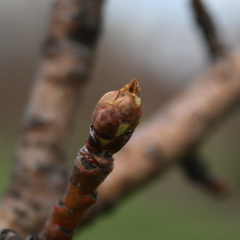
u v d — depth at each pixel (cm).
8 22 153
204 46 25
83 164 12
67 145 19
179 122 23
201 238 74
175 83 144
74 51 19
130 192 21
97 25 19
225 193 25
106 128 12
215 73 25
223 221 85
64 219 13
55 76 19
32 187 18
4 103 147
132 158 21
